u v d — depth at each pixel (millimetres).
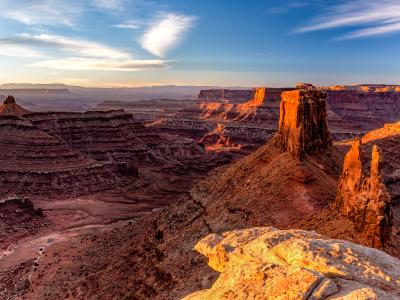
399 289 15695
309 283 15664
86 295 57281
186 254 51812
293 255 18594
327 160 61188
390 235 37531
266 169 60250
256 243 21328
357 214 37969
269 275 17172
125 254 63844
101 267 64625
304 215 49250
